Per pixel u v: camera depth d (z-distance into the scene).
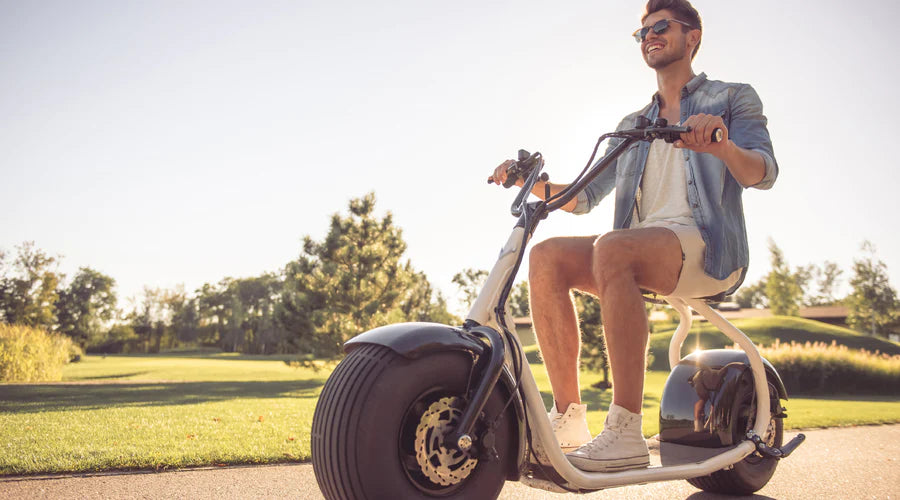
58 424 5.30
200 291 108.38
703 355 2.94
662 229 2.26
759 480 2.90
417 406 1.67
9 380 17.53
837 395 18.33
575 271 2.36
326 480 1.65
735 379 2.76
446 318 42.16
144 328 97.50
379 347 1.70
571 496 2.91
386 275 18.47
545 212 2.04
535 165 2.36
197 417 6.09
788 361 18.91
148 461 3.38
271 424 5.51
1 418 5.85
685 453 2.61
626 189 2.74
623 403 2.08
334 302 18.08
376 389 1.60
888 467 3.75
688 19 2.70
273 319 19.95
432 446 1.65
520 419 1.80
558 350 2.33
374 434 1.57
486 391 1.69
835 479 3.36
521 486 3.11
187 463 3.39
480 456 1.71
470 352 1.76
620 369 2.09
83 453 3.61
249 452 3.77
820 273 87.12
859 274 48.94
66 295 93.19
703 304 2.76
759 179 2.19
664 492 3.02
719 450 2.65
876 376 18.64
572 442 2.26
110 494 2.67
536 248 2.43
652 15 2.75
